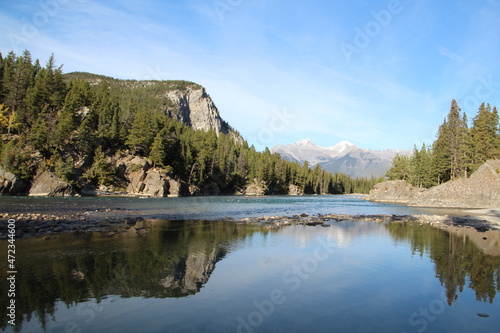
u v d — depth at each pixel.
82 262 16.00
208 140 133.12
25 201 51.03
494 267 16.92
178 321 9.51
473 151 85.44
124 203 56.91
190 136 142.62
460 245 23.53
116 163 92.12
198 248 20.25
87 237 22.83
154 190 91.50
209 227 30.08
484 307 11.30
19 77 88.88
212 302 11.20
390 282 14.01
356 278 14.49
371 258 18.61
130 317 9.73
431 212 57.03
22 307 10.36
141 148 100.94
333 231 29.39
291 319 9.83
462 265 17.31
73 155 83.44
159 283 13.18
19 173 67.81
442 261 18.19
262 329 9.01
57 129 78.94
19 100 88.62
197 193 112.44
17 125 79.31
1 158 67.19
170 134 115.19
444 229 33.00
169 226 30.11
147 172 94.50
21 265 15.21
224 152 137.12
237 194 134.88
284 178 161.12
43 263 15.65
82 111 97.06
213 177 128.38
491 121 85.06
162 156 99.06
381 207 71.31
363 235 27.45
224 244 21.84
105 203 54.59
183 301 11.24
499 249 22.22
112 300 11.17
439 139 96.44
